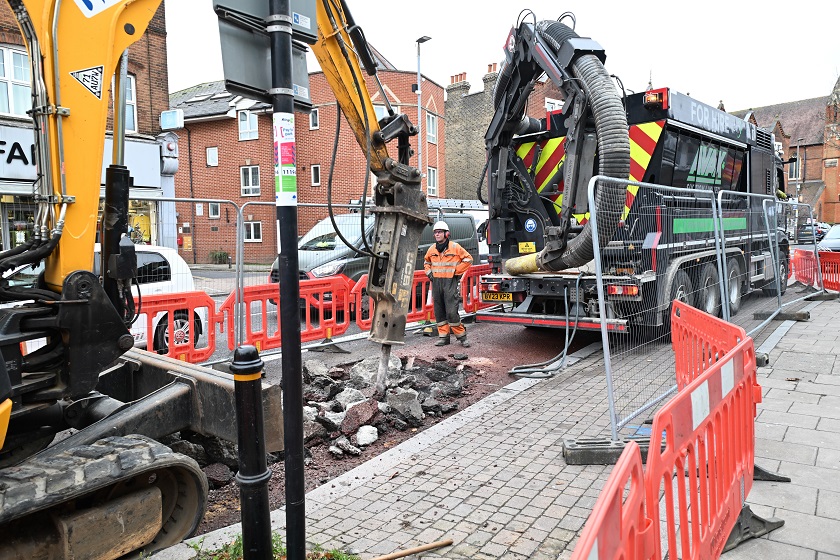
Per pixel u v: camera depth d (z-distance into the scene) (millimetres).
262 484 2783
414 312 10289
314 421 5207
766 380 6430
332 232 11070
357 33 4625
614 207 6531
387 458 4691
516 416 5629
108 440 3254
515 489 4094
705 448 2873
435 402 6016
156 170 18375
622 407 5348
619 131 6453
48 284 3160
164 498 3490
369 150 4320
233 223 7977
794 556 3193
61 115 2992
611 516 1695
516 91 8375
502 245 9438
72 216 3082
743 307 11250
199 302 7371
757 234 10547
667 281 7430
